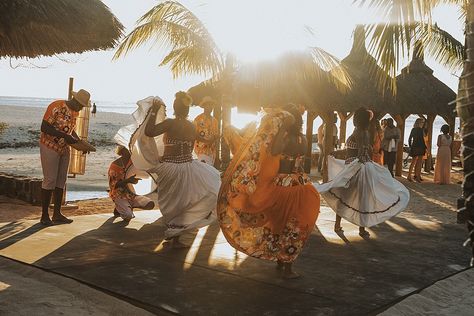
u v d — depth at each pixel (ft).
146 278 17.43
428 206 39.34
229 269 18.79
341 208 25.36
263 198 17.51
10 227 24.82
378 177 24.79
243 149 18.15
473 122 11.55
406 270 19.57
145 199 26.76
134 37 45.11
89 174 55.52
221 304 15.28
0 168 59.21
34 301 14.74
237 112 19.36
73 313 14.12
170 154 21.30
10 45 25.35
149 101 22.12
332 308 15.26
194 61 49.19
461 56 58.95
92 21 23.99
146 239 23.06
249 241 17.83
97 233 23.90
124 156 26.53
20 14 16.78
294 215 17.54
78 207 32.91
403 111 59.88
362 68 60.85
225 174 18.11
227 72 48.78
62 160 26.13
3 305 14.23
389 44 20.08
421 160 57.06
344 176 24.53
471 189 11.65
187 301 15.42
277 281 17.62
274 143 17.11
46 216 25.54
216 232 24.79
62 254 20.03
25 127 125.49
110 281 16.97
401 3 19.66
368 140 25.02
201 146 29.07
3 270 18.06
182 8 47.11
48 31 22.89
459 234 26.30
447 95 64.54
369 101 56.70
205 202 21.43
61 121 25.41
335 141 60.85
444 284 18.20
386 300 16.14
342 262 20.36
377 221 24.71
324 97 54.54
